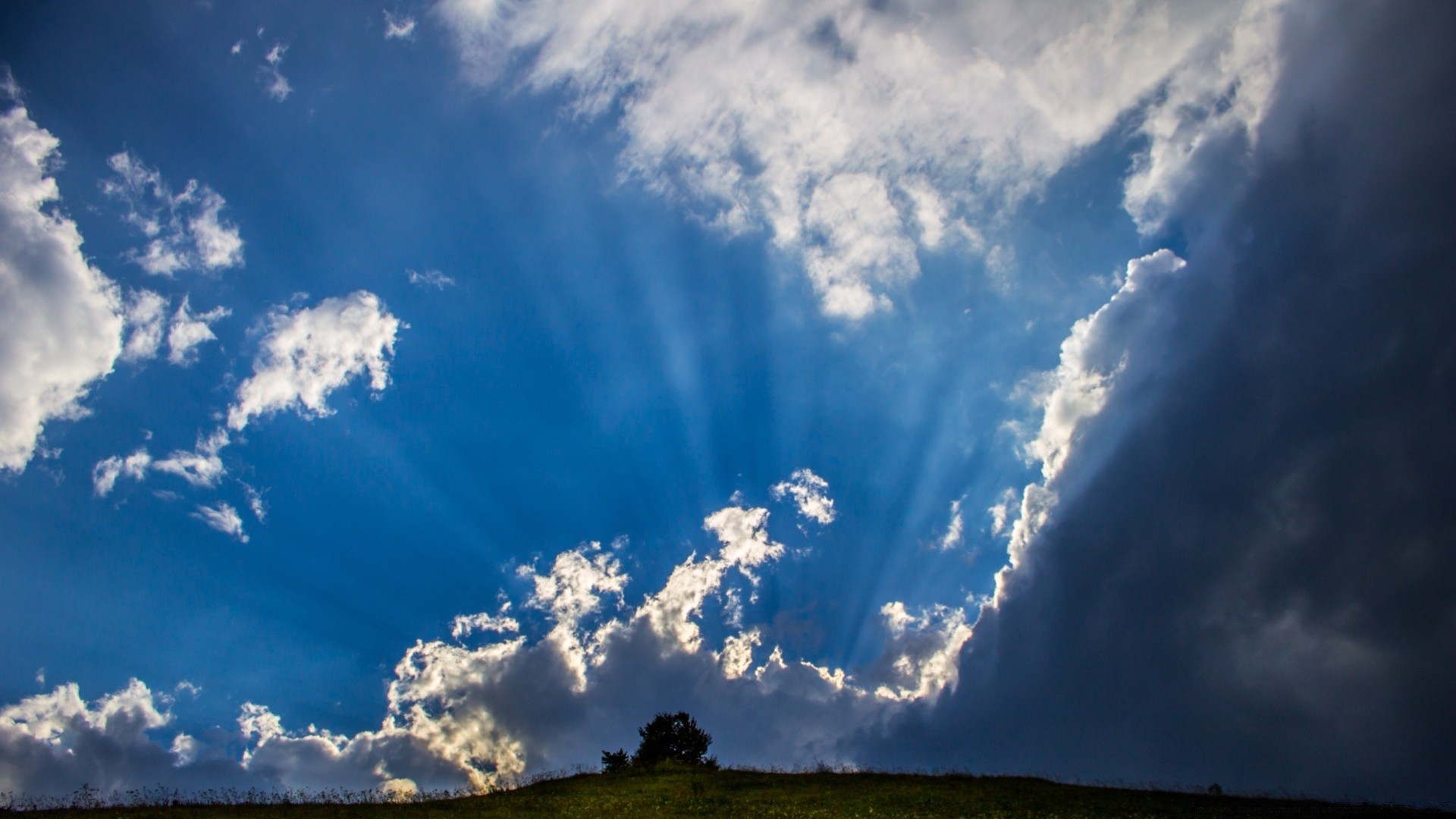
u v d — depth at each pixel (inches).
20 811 1398.9
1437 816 1368.1
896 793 1615.4
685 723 2351.1
